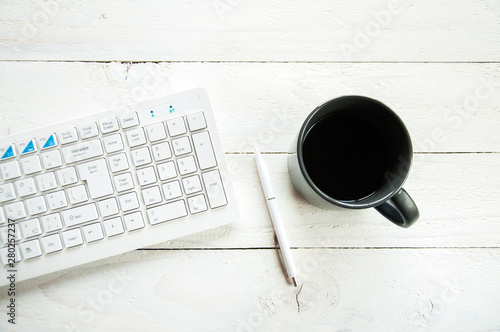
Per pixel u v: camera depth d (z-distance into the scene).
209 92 0.52
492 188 0.52
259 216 0.50
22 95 0.51
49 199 0.44
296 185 0.47
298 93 0.52
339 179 0.44
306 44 0.53
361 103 0.41
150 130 0.45
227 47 0.52
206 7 0.52
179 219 0.45
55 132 0.45
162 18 0.52
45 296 0.48
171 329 0.49
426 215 0.51
